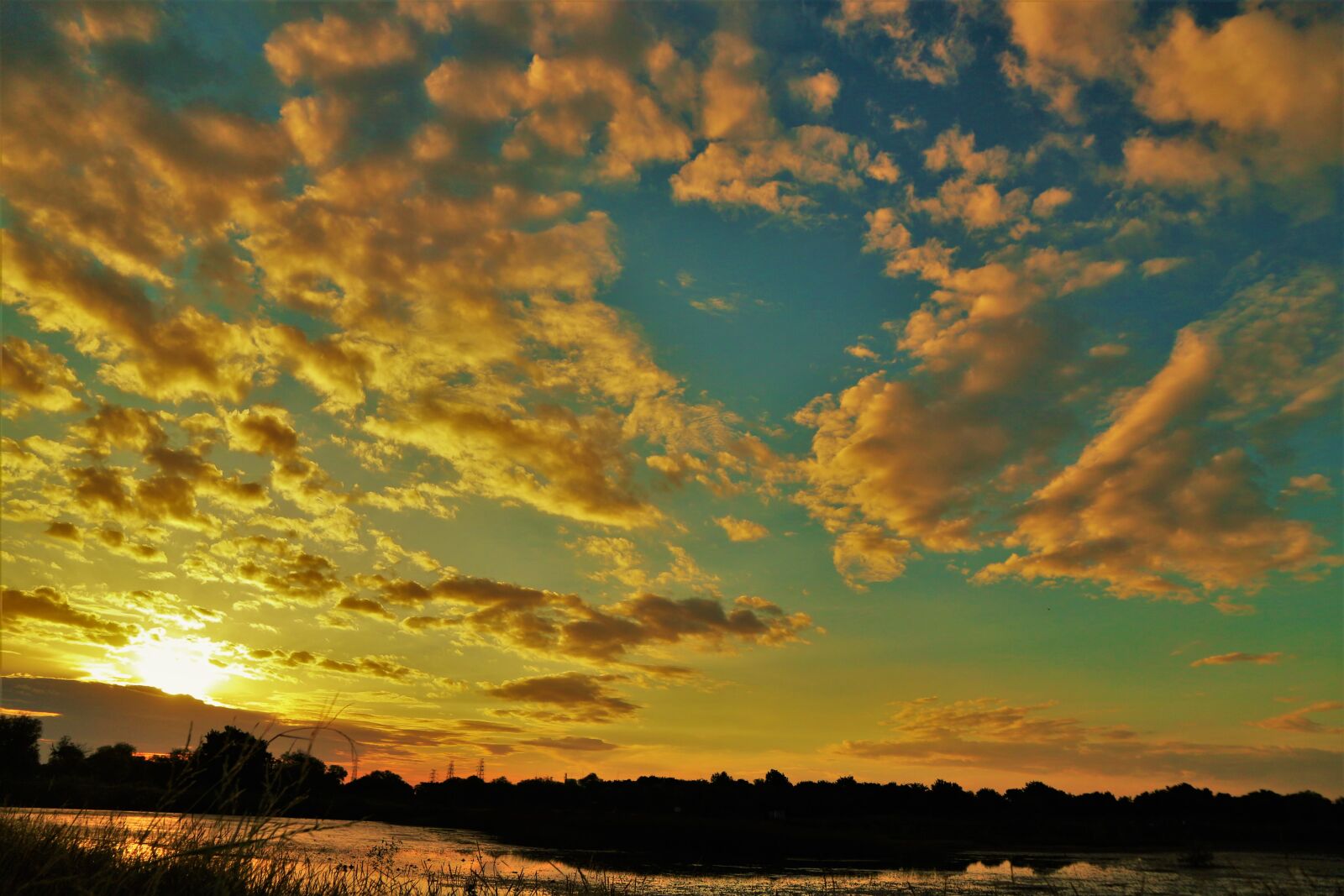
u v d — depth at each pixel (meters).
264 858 6.03
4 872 5.23
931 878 23.12
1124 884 21.36
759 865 27.55
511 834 34.03
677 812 59.28
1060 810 57.91
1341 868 26.14
